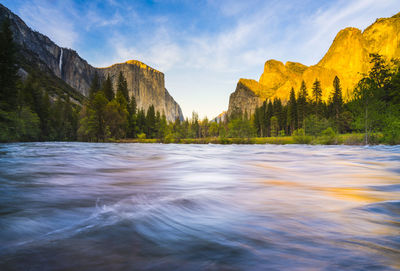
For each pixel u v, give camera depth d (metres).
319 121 56.25
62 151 16.89
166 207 3.10
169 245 1.94
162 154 16.17
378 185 4.97
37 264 1.61
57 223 2.44
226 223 2.51
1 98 36.41
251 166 9.00
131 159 11.82
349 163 10.17
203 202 3.40
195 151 20.98
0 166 8.10
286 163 10.23
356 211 2.94
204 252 1.82
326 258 1.70
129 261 1.67
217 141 69.38
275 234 2.20
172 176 6.32
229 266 1.59
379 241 2.02
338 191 4.28
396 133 25.81
